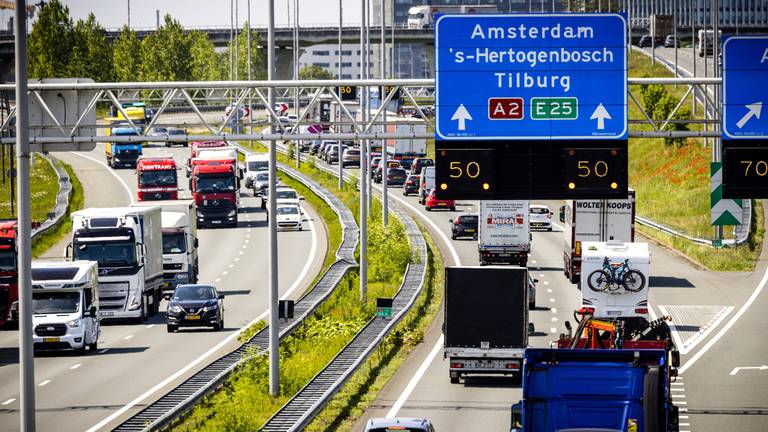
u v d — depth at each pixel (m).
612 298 118.75
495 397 90.56
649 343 84.94
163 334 125.38
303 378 94.75
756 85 78.31
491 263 165.00
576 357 59.22
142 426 73.81
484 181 76.81
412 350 112.06
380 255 160.00
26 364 57.72
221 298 129.12
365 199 135.75
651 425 57.25
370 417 83.75
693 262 174.50
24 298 57.62
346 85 84.88
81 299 114.44
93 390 95.25
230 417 77.25
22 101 57.12
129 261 133.50
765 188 78.44
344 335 113.69
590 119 76.75
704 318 130.12
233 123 87.25
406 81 84.12
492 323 95.12
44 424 82.38
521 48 76.62
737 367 103.81
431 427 66.69
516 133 76.75
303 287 155.62
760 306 137.38
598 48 76.62
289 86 85.44
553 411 58.75
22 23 56.84
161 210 152.62
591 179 76.81
